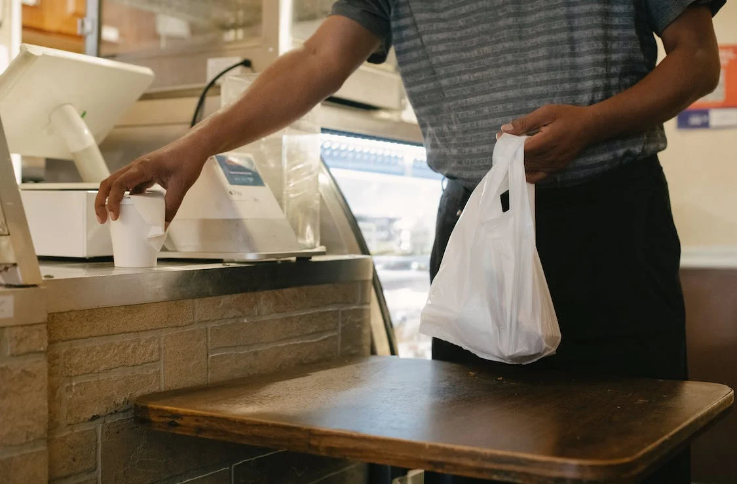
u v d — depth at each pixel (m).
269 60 1.95
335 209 1.96
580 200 1.43
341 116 2.06
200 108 2.00
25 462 1.08
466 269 1.29
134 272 1.28
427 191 2.66
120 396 1.26
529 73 1.42
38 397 1.09
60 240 1.52
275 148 1.75
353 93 2.12
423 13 1.53
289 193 1.77
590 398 1.18
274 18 1.93
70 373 1.18
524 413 1.08
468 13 1.48
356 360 1.57
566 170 1.42
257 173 1.67
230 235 1.53
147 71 1.89
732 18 2.97
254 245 1.53
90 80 1.76
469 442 0.94
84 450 1.21
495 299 1.26
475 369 1.44
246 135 1.50
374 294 1.94
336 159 2.22
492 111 1.47
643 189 1.44
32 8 2.69
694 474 2.96
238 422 1.09
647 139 1.43
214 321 1.44
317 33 1.61
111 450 1.25
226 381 1.38
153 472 1.33
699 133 3.02
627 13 1.40
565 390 1.24
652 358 1.45
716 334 2.96
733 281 2.95
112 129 2.15
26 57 1.57
